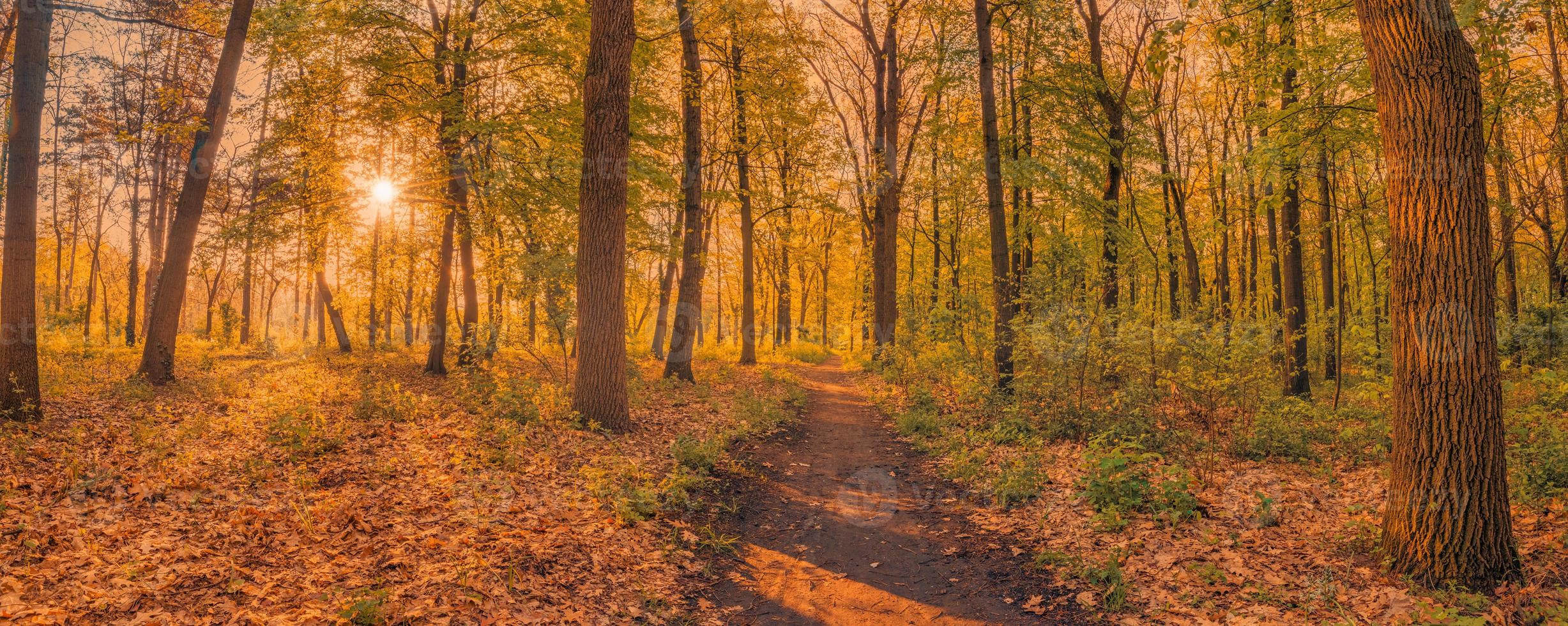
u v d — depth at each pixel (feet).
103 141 82.99
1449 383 14.62
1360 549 16.90
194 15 45.47
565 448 27.96
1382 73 15.08
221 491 19.43
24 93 26.12
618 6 32.68
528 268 40.96
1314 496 22.03
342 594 13.99
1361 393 30.37
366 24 48.11
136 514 17.33
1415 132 14.49
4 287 25.63
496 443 27.20
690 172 60.08
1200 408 32.58
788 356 95.91
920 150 78.48
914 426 38.29
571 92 56.08
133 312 82.07
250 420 29.07
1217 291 68.44
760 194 74.69
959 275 88.28
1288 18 27.25
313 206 53.31
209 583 13.98
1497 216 46.96
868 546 20.75
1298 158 39.81
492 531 18.33
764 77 65.16
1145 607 15.40
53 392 33.12
